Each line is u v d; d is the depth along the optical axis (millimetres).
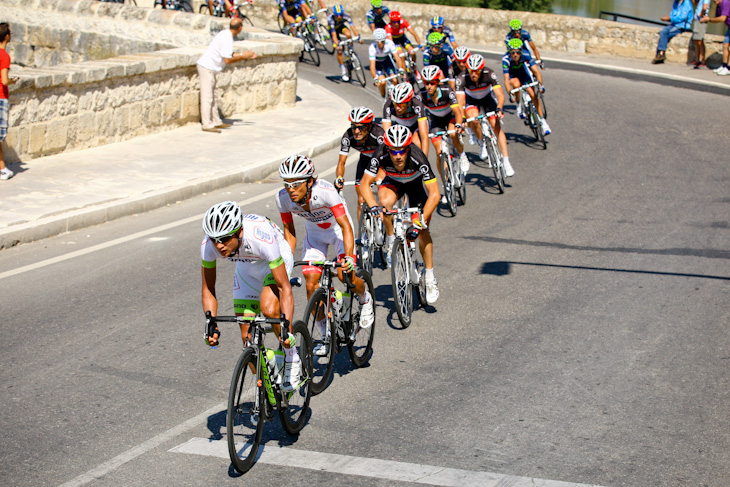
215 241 5469
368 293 7355
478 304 9094
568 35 30641
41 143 14742
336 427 6254
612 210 13164
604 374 7176
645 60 28750
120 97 16375
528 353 7676
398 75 21781
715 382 6996
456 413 6445
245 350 5578
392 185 9000
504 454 5773
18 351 7562
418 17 33844
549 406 6551
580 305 9000
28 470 5555
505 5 52969
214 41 17719
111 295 9086
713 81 24625
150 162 14984
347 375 7266
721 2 25656
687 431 6113
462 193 13641
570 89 23844
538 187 14727
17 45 26781
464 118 13023
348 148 9961
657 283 9719
